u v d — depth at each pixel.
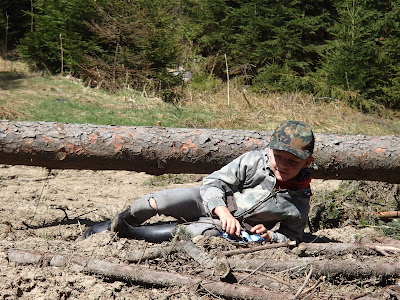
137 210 3.99
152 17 14.25
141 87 14.06
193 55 17.58
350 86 14.66
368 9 15.56
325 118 12.92
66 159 4.98
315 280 3.40
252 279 3.25
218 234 3.83
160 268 3.39
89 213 5.41
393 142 5.30
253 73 16.70
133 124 10.66
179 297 3.14
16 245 3.74
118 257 3.54
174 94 14.09
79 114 10.91
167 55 14.20
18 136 4.89
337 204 5.61
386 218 5.43
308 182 3.76
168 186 6.91
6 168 7.19
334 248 3.76
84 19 14.43
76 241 4.12
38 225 4.91
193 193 4.00
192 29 17.89
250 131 5.32
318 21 16.36
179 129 5.22
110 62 14.17
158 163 5.09
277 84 15.18
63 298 3.16
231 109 12.99
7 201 5.68
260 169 3.68
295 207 3.73
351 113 13.68
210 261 3.35
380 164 5.24
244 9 16.50
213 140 5.11
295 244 3.68
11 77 13.76
